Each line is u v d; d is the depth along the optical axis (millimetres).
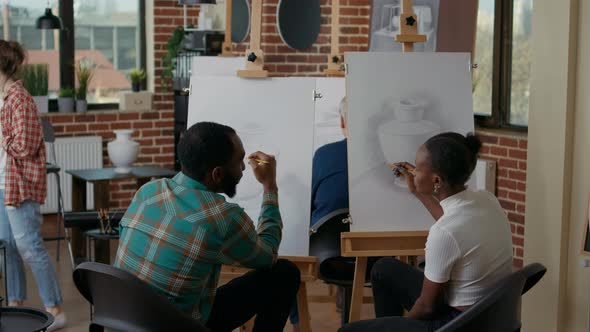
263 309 3252
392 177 3689
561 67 3729
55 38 7977
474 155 2998
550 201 3844
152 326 2689
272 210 3178
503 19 6633
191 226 2793
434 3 6348
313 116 3816
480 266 2830
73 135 7797
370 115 3713
